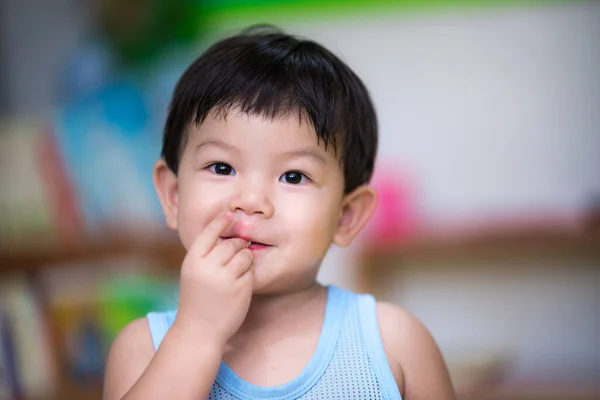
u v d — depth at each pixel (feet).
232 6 7.68
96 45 7.30
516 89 7.55
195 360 2.56
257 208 2.73
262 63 2.94
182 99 3.07
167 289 6.54
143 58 7.18
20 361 5.92
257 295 2.97
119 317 6.40
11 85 7.73
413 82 7.64
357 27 7.69
